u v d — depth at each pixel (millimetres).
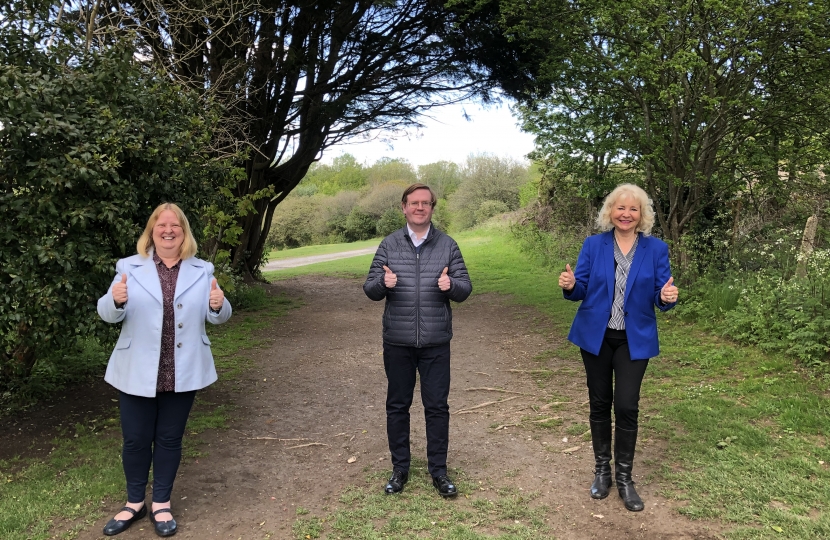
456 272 3402
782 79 8633
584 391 5496
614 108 10148
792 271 7535
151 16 8180
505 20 10141
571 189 14391
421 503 3307
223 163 6738
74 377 5930
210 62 9883
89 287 4152
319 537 2975
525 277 15023
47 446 4273
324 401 5492
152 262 3025
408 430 3533
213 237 9562
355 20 11109
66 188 4148
